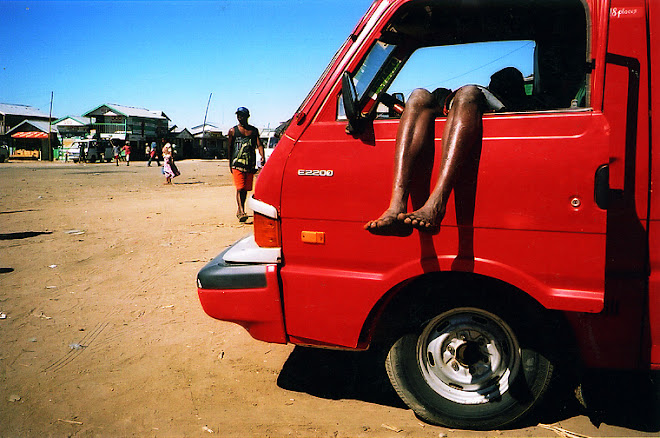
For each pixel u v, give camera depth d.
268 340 3.04
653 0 2.55
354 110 2.66
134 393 3.36
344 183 2.81
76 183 20.55
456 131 2.52
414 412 3.05
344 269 2.86
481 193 2.59
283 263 2.98
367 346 2.94
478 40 3.12
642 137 2.53
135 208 11.85
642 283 2.57
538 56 3.17
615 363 2.64
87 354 3.94
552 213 2.51
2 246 7.55
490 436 2.86
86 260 6.74
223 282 3.04
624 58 2.53
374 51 2.89
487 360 2.87
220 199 14.00
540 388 2.78
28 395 3.32
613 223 2.58
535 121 2.54
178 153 69.00
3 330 4.39
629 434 2.87
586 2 2.61
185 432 2.91
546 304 2.53
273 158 2.96
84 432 2.91
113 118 60.69
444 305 2.82
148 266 6.44
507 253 2.58
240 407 3.19
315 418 3.06
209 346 4.11
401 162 2.58
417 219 2.36
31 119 68.62
